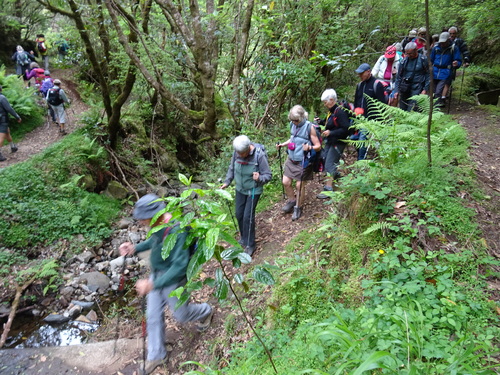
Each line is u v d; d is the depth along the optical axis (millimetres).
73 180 7871
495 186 3652
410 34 7090
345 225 3637
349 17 7625
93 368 3738
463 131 5191
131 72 8188
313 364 2324
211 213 1963
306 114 4641
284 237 4711
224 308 3928
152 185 9539
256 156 4230
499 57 11984
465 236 2910
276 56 7207
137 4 7117
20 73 13141
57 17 14578
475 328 2180
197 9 5367
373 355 1539
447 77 7340
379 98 4848
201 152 11742
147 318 3340
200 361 3398
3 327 4996
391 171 3676
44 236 6656
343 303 2953
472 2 9625
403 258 2900
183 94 9922
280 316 3246
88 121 9562
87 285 5820
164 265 3000
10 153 8922
